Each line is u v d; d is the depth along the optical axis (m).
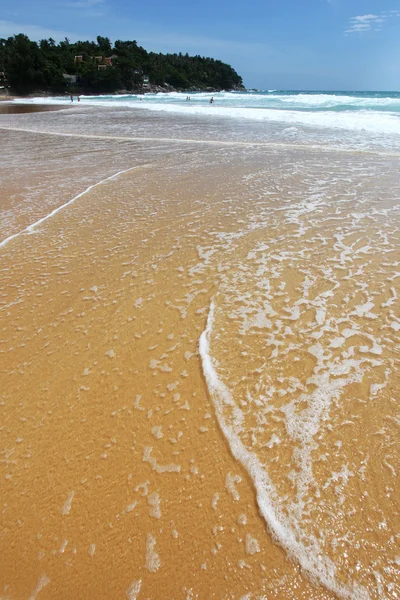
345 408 2.21
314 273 3.62
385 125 13.59
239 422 2.18
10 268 4.16
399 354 2.57
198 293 3.43
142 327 3.04
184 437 2.14
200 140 12.05
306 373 2.47
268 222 4.91
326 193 5.99
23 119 22.33
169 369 2.60
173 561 1.62
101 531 1.75
